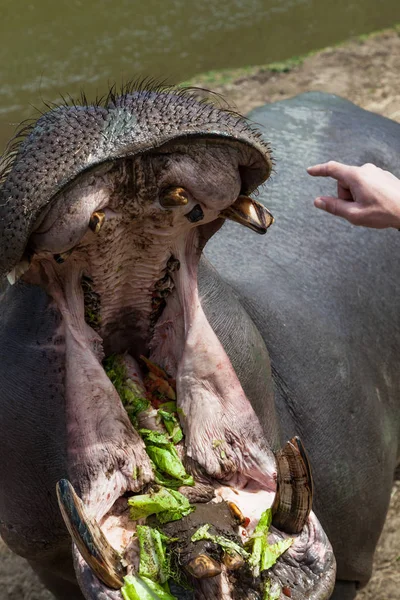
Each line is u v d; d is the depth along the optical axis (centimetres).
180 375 288
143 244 267
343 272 430
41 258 258
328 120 498
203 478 284
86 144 235
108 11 950
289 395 380
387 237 455
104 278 272
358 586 440
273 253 416
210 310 303
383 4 979
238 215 266
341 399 399
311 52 874
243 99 798
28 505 304
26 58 877
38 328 281
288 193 448
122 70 822
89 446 272
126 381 294
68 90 826
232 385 287
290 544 266
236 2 972
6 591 461
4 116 791
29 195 233
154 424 289
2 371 287
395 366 446
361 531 414
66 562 336
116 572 252
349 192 367
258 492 283
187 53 882
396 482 495
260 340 322
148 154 242
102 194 241
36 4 960
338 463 395
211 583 259
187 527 266
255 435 287
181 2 966
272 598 257
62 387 281
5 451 296
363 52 866
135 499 269
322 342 399
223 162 249
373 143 487
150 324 294
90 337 279
